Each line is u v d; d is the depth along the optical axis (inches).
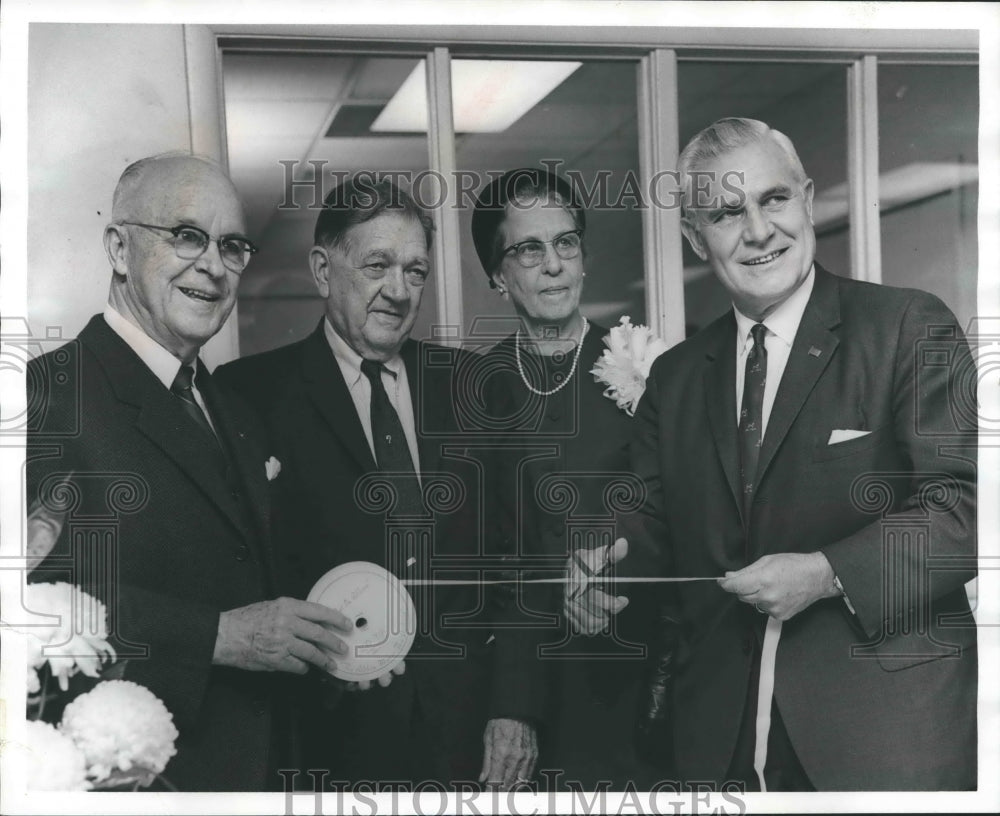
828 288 88.3
